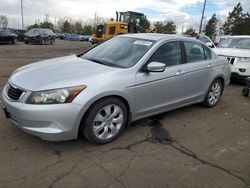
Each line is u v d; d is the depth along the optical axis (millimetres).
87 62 4574
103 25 22781
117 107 4090
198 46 5629
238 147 4273
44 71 4082
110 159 3670
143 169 3482
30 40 26578
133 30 21000
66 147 3906
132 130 4645
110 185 3127
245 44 9922
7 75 8562
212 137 4590
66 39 59094
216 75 5961
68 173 3303
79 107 3602
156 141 4297
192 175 3426
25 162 3480
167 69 4766
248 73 8750
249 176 3480
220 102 6742
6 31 24688
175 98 5059
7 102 3746
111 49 4988
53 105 3494
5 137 4074
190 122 5203
